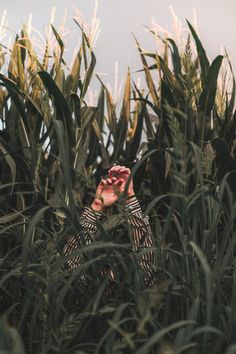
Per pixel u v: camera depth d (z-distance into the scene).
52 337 1.20
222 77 2.37
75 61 2.31
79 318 1.19
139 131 2.40
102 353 1.26
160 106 2.20
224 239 1.22
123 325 1.27
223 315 1.19
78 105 2.17
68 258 1.24
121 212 1.38
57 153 2.04
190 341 1.15
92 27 2.36
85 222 1.56
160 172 2.02
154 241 1.42
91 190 2.14
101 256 1.27
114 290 1.41
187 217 1.29
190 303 1.25
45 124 2.12
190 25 2.14
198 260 1.40
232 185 1.86
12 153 1.92
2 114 2.25
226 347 1.12
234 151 2.17
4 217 1.69
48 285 1.18
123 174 1.91
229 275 1.40
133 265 1.28
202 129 2.04
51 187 2.00
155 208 1.98
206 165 1.58
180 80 2.16
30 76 2.29
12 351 0.89
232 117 2.22
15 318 1.44
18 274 1.38
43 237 1.82
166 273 1.34
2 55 2.37
